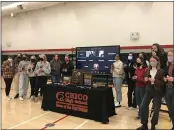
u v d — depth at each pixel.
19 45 12.73
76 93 4.19
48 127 3.62
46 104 4.74
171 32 7.79
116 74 5.00
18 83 6.26
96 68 6.61
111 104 4.31
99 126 3.66
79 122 3.89
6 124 3.80
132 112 4.61
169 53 3.20
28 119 4.10
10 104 5.39
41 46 11.62
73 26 10.29
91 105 3.99
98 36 9.51
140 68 3.90
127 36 8.74
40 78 5.77
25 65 6.06
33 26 11.94
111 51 6.34
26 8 10.39
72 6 10.27
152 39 8.19
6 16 13.23
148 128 3.53
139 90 3.89
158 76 3.15
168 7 7.83
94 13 9.60
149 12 8.23
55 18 10.95
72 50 9.97
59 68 6.26
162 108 4.91
